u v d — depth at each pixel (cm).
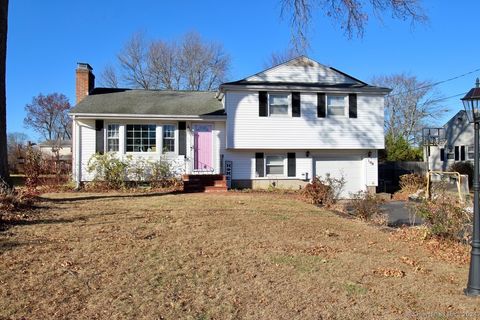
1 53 1166
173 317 486
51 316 472
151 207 1274
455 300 584
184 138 2123
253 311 517
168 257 728
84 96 2352
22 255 690
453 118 3506
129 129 2077
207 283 610
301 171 2262
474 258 614
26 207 1126
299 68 2309
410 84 5206
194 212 1209
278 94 2206
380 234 1041
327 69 2328
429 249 887
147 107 2169
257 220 1134
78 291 552
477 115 624
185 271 657
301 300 561
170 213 1173
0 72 1163
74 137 2072
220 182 1978
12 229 868
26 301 509
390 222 1301
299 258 768
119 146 2061
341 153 2322
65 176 2192
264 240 899
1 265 634
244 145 2152
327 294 589
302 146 2212
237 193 1869
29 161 2175
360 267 732
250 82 2212
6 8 1180
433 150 3678
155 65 4606
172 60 4638
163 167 2055
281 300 558
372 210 1281
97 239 827
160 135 2097
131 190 1903
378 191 2545
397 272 706
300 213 1302
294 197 1758
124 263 680
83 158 2039
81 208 1198
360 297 582
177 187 2003
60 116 6525
